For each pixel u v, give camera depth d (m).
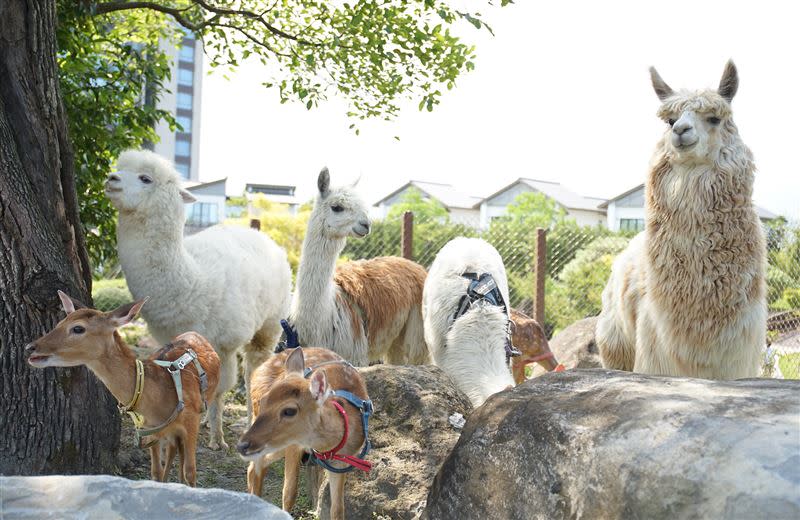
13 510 2.46
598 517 2.58
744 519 2.17
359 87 7.25
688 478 2.36
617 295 5.21
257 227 8.98
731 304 4.13
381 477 4.00
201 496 2.53
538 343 7.30
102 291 11.25
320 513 4.15
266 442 3.22
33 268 4.07
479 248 5.77
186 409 4.05
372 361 6.55
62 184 4.53
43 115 4.30
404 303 6.32
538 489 2.87
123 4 6.75
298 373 3.57
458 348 4.92
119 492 2.53
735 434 2.38
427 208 38.72
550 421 2.95
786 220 9.66
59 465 4.16
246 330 5.64
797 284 9.47
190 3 8.05
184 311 5.25
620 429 2.68
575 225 11.34
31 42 4.24
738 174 4.12
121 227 5.19
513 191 52.97
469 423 3.40
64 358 3.58
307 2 7.42
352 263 6.40
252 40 7.45
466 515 3.16
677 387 2.95
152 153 5.27
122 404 3.82
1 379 4.04
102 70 6.82
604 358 5.47
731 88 4.34
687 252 4.18
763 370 8.47
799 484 2.13
